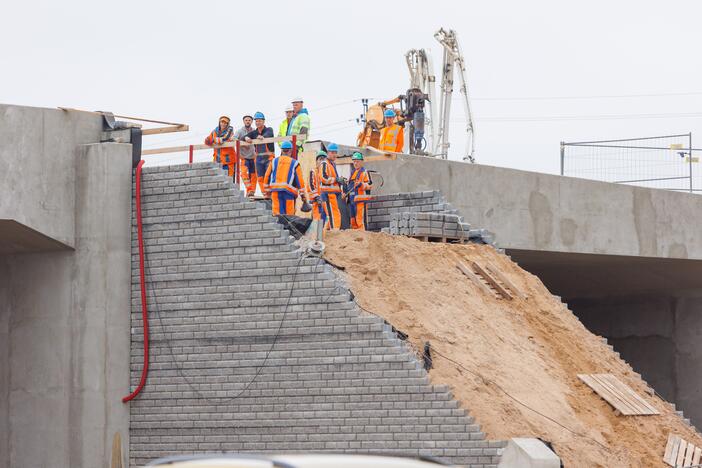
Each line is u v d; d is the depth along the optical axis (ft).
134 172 149.18
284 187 148.97
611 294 237.45
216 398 138.62
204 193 143.02
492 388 126.11
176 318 143.13
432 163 176.24
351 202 160.56
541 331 142.41
